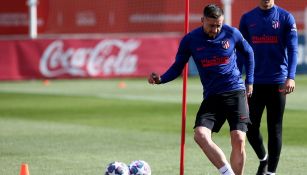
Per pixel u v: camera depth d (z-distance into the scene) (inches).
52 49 3041.3
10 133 1665.8
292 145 1455.5
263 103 1159.0
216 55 1028.5
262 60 1153.4
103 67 3105.3
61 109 2112.5
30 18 3117.6
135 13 3627.0
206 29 1009.5
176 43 3157.0
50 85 2849.4
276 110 1147.3
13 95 2506.2
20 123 1835.6
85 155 1366.9
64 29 3518.7
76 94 2522.1
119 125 1775.3
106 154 1376.7
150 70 3137.3
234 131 1024.2
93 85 2847.0
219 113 1037.8
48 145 1488.7
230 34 1032.8
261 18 1155.9
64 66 3061.0
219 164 983.0
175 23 3617.1
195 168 1229.1
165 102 2269.9
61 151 1413.6
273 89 1146.0
